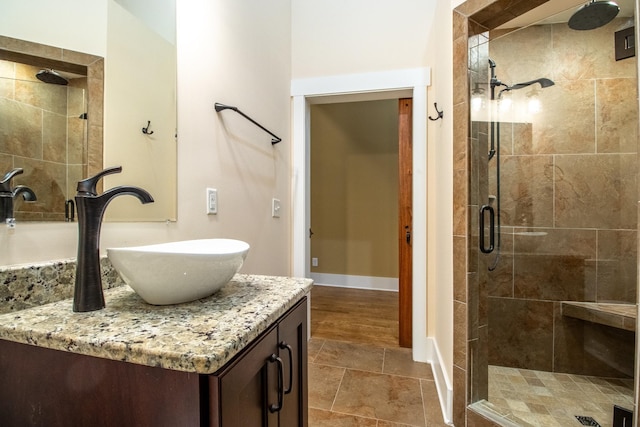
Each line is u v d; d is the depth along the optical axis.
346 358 2.08
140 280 0.65
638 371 0.95
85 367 0.53
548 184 1.90
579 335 1.83
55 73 0.76
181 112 1.15
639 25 0.96
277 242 2.08
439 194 1.85
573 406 1.49
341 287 4.06
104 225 0.87
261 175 1.81
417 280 2.08
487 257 1.54
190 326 0.58
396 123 3.93
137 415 0.50
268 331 0.70
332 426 1.39
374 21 2.24
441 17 1.73
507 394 1.58
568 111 1.87
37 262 0.71
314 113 4.21
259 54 1.79
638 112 0.96
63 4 0.78
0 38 0.65
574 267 1.85
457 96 1.42
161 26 1.07
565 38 1.85
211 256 0.67
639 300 0.95
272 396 0.72
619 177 1.79
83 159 0.82
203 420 0.48
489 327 1.92
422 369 1.93
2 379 0.60
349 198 4.09
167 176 1.09
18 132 0.68
